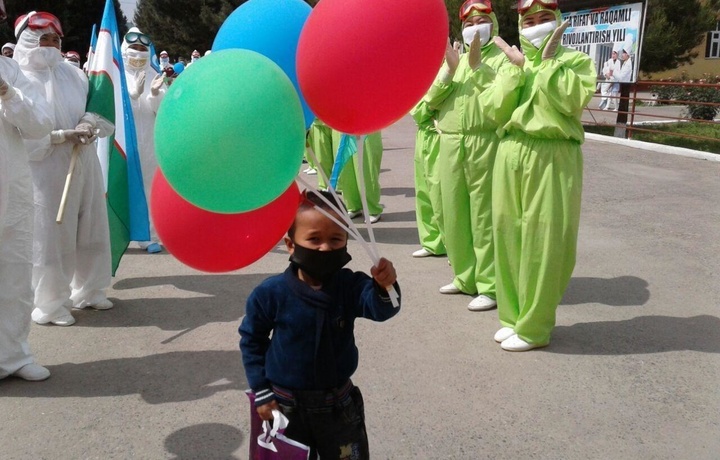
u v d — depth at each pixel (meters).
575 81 3.63
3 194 3.44
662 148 11.84
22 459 3.12
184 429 3.36
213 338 4.49
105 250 4.98
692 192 8.59
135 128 6.04
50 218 4.51
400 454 3.09
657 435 3.21
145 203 5.94
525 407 3.48
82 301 4.99
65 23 33.25
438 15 2.05
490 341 4.29
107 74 4.68
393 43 1.94
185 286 5.60
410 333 4.44
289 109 1.90
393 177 10.51
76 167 4.54
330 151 7.59
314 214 2.16
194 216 2.17
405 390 3.67
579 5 14.92
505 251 4.08
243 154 1.83
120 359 4.18
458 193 4.86
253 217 2.21
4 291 3.78
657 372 3.82
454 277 5.65
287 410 2.23
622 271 5.68
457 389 3.67
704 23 26.02
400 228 7.39
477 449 3.12
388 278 2.13
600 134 14.79
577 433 3.24
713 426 3.27
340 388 2.28
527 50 3.93
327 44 1.95
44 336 4.54
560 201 3.82
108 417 3.48
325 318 2.21
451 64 4.61
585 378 3.77
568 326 4.51
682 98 17.22
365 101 2.02
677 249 6.24
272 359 2.27
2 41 31.94
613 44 13.89
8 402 3.64
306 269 2.20
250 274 5.91
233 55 1.92
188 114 1.81
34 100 3.78
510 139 3.91
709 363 3.93
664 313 4.72
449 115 4.75
